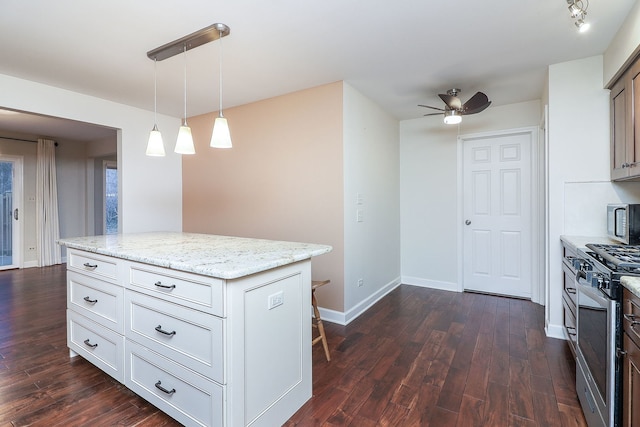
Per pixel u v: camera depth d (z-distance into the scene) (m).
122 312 1.94
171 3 1.93
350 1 1.91
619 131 2.34
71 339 2.40
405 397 1.96
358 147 3.43
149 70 2.89
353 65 2.80
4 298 3.92
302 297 1.90
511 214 3.96
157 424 1.72
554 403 1.88
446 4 1.94
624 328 1.31
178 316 1.62
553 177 2.76
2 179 5.53
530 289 3.85
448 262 4.28
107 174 6.98
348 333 2.92
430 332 2.92
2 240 5.53
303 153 3.38
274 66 2.81
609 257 1.60
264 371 1.63
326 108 3.22
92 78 3.07
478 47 2.48
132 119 3.96
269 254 1.79
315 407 1.88
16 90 3.04
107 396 1.96
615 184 2.56
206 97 3.60
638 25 1.89
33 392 2.00
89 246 2.14
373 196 3.77
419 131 4.43
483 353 2.50
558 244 2.74
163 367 1.71
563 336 2.74
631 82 2.11
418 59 2.68
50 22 2.12
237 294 1.47
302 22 2.13
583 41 2.38
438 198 4.33
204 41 2.34
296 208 3.43
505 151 3.97
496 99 3.70
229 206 3.99
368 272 3.65
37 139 5.86
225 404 1.45
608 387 1.36
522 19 2.10
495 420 1.74
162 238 2.55
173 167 4.41
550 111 2.76
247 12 2.02
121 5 1.94
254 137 3.75
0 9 1.97
